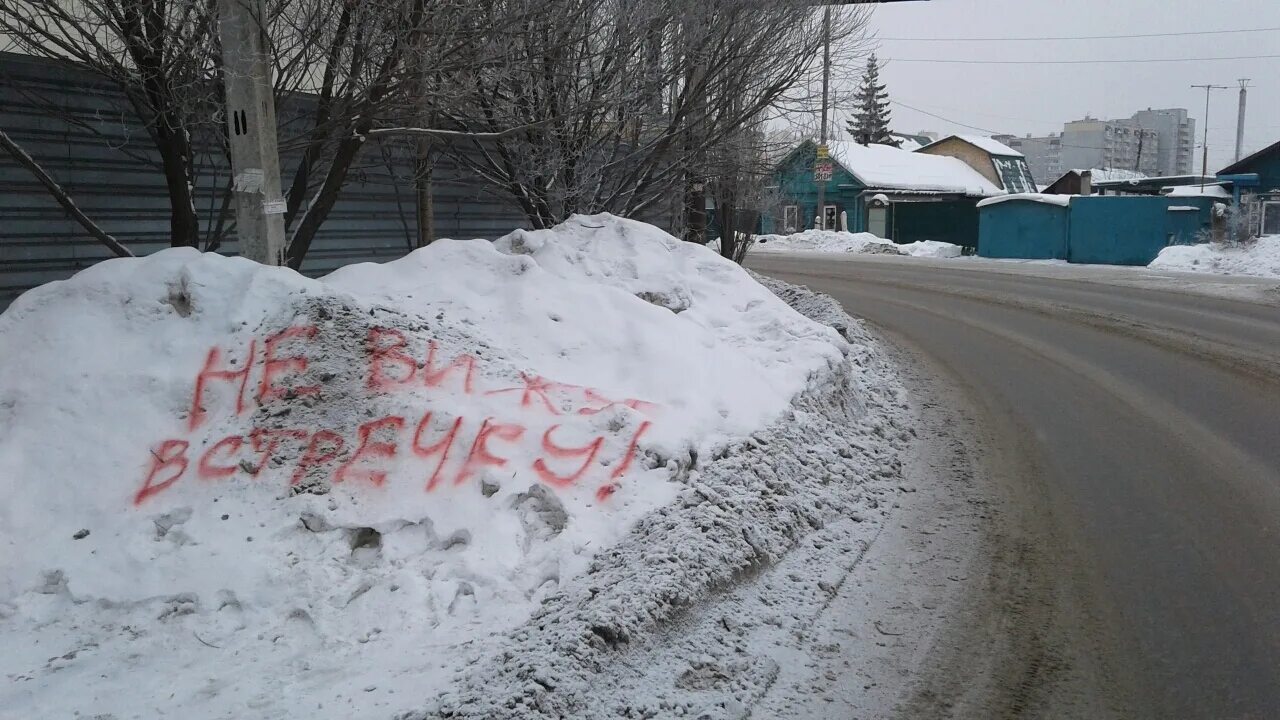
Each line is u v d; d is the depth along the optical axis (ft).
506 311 25.44
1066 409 33.19
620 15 36.24
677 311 29.71
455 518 17.57
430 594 15.90
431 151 38.73
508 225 51.72
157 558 16.66
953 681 14.80
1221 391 35.32
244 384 19.84
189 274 21.49
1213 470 25.79
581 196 38.83
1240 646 15.94
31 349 20.02
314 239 42.42
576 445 19.61
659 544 17.15
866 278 80.94
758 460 21.56
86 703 13.20
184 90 25.43
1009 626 16.67
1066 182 165.07
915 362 42.34
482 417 19.74
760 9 38.96
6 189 32.50
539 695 13.00
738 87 40.32
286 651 14.73
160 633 15.12
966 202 131.13
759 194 53.36
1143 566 19.35
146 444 18.72
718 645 15.37
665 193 44.16
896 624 16.70
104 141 31.35
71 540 17.07
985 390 36.45
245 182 23.21
